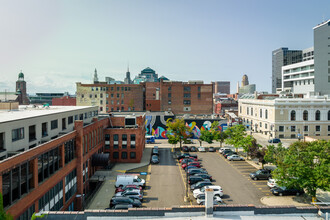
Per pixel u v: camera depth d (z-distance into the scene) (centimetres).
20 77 19312
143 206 3356
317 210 1806
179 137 6419
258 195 3712
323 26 12131
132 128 5550
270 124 8406
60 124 3756
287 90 14550
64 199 3139
